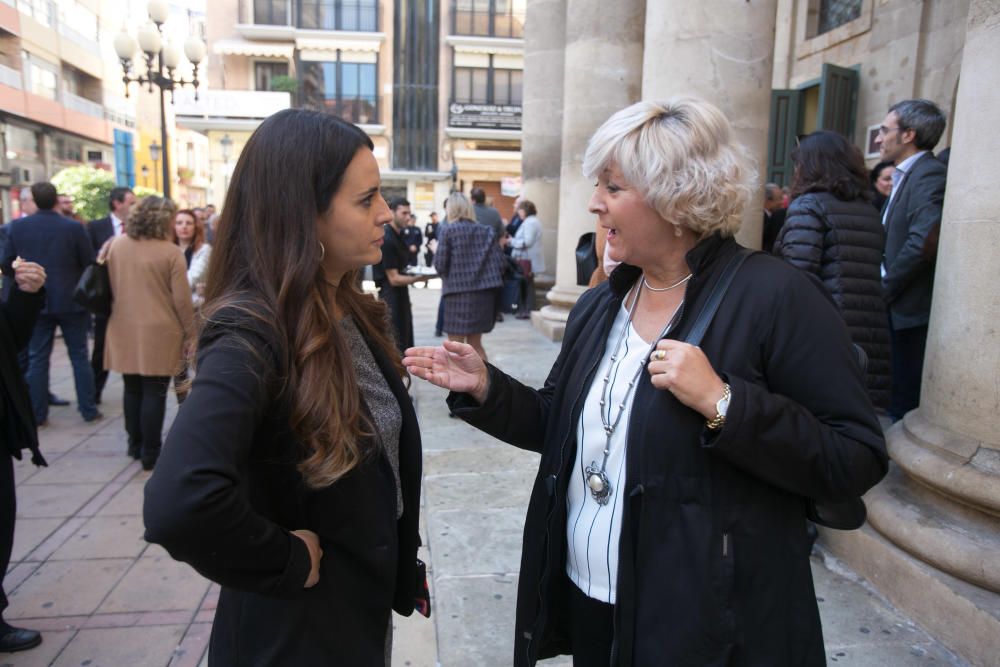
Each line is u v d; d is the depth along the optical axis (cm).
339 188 119
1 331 242
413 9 2811
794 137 800
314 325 114
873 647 227
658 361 116
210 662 125
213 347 106
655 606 119
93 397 524
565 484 144
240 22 2778
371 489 123
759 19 382
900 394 344
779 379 120
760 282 122
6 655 245
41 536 336
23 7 2716
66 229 502
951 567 227
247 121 2667
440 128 2900
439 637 244
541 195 985
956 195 230
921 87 621
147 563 311
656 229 129
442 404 538
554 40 939
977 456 226
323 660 118
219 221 122
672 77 390
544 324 788
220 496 95
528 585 150
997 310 220
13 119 2725
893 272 321
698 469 119
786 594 121
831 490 116
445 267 552
